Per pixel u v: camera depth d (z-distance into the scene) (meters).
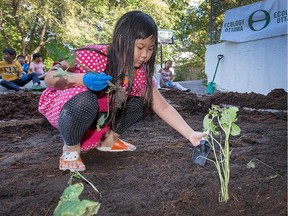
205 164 2.15
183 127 2.21
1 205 1.56
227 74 10.12
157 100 2.28
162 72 10.98
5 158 2.51
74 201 0.80
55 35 17.11
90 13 17.39
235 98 6.15
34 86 8.20
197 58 23.47
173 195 1.62
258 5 8.60
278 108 5.25
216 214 1.45
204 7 18.75
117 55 1.94
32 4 15.95
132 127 3.84
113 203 1.56
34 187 1.78
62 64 1.99
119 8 18.16
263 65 8.64
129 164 2.20
